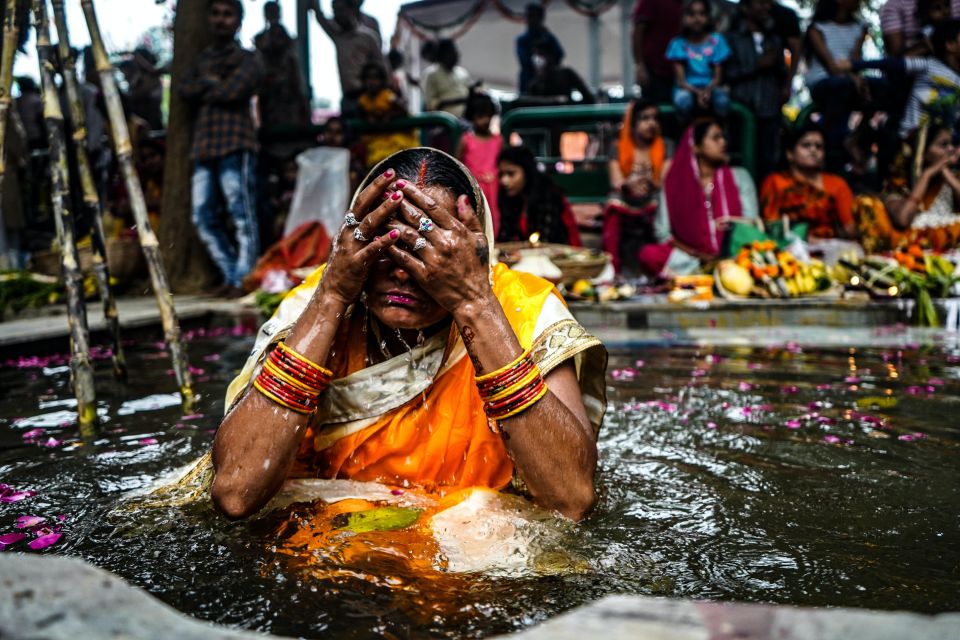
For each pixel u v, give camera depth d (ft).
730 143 28.81
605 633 3.06
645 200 27.43
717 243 24.91
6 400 12.59
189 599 5.49
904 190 26.13
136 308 23.34
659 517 7.05
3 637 3.11
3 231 33.42
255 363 7.44
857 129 29.17
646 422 10.44
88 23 12.37
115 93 12.46
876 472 8.27
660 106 29.04
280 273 25.21
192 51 28.04
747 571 5.97
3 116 11.68
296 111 32.35
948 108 26.09
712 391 12.21
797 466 8.52
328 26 32.73
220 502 6.72
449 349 7.18
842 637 2.96
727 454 9.00
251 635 3.25
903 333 17.99
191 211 28.53
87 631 3.19
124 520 6.92
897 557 6.21
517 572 5.85
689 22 27.50
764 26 28.35
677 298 21.62
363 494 7.04
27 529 6.89
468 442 7.20
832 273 22.44
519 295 7.47
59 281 25.77
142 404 11.98
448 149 33.58
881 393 11.81
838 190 26.13
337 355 7.29
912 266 21.36
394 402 7.14
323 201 27.94
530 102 33.65
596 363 7.70
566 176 32.32
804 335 17.89
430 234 6.48
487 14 46.39
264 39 32.07
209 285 28.68
